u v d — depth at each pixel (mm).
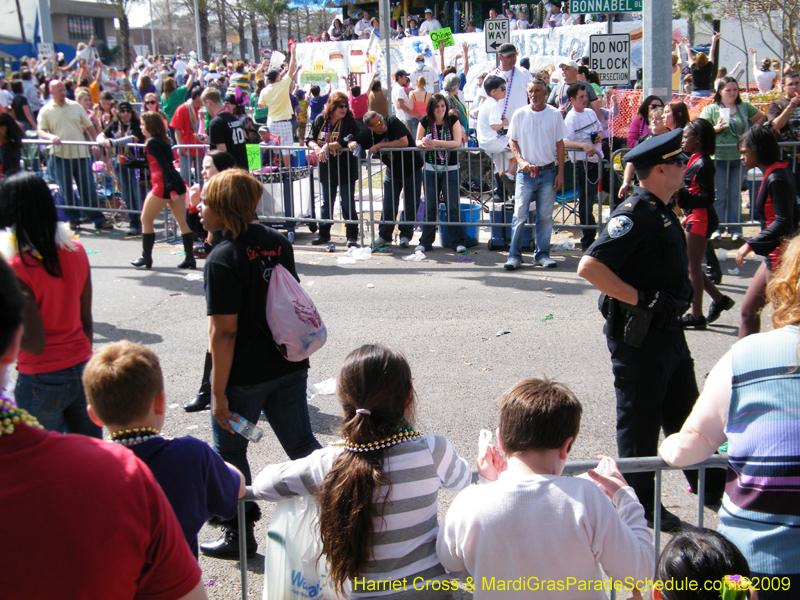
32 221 3207
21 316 1439
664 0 7984
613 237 3332
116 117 11234
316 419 5027
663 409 3797
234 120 9211
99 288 8180
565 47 18969
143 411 2324
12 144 7598
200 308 7453
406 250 9664
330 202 9758
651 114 7918
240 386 3393
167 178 8609
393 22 26891
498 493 2154
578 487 2150
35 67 26141
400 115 16547
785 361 2020
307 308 3369
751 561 2025
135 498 1467
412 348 6254
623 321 3469
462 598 2891
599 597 2180
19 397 3447
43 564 1363
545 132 8195
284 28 56625
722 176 9266
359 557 2244
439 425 4848
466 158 10445
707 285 6441
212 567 3529
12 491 1365
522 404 2195
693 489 3889
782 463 1970
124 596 1458
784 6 16562
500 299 7516
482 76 15312
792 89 10023
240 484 2602
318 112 16531
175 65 30422
